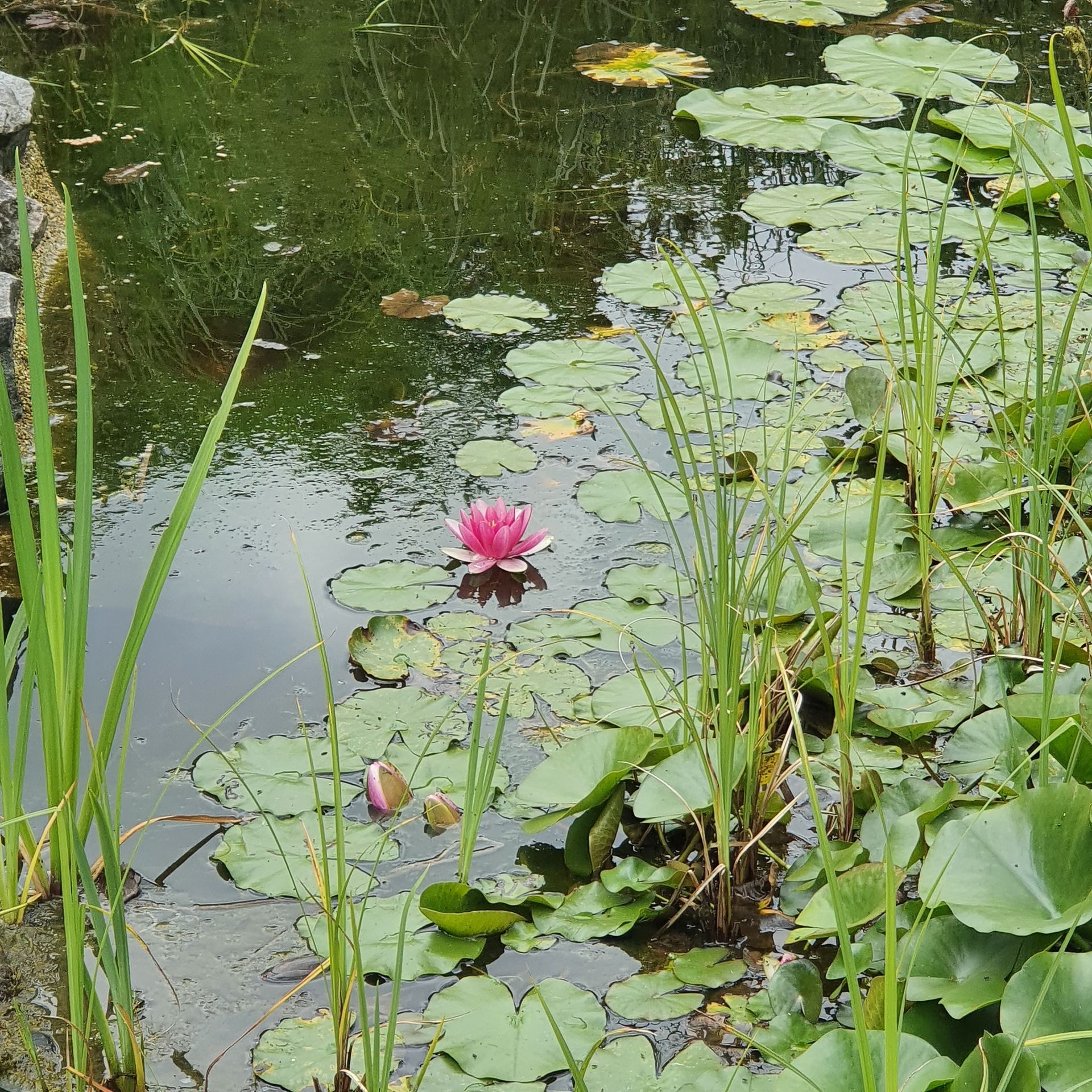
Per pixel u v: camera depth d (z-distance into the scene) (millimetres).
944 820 4082
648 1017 3979
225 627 4391
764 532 4539
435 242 5281
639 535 4555
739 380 4852
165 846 4137
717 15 6715
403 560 4512
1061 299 5031
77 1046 3914
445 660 4344
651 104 5906
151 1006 3992
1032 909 3887
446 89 5965
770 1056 3766
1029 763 4055
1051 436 4289
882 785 4164
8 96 5082
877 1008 3920
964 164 5547
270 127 5742
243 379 4871
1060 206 5234
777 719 4195
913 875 4090
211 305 5062
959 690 4289
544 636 4383
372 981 4016
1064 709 4129
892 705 4262
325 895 3941
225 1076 3938
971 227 5293
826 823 4164
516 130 5750
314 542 4535
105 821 3961
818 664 4289
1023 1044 3359
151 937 4051
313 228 5320
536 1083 3924
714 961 4031
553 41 6285
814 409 4781
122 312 5031
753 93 5902
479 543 4477
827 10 6629
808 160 5637
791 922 4074
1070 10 6387
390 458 4699
